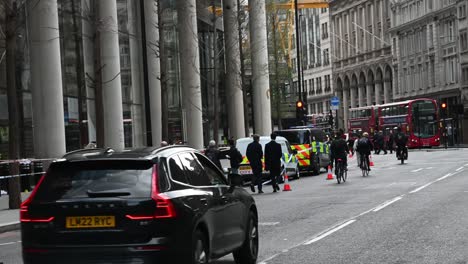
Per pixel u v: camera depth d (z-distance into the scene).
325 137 68.06
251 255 17.38
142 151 14.21
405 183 45.19
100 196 13.32
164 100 53.03
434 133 110.50
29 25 48.78
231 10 81.38
